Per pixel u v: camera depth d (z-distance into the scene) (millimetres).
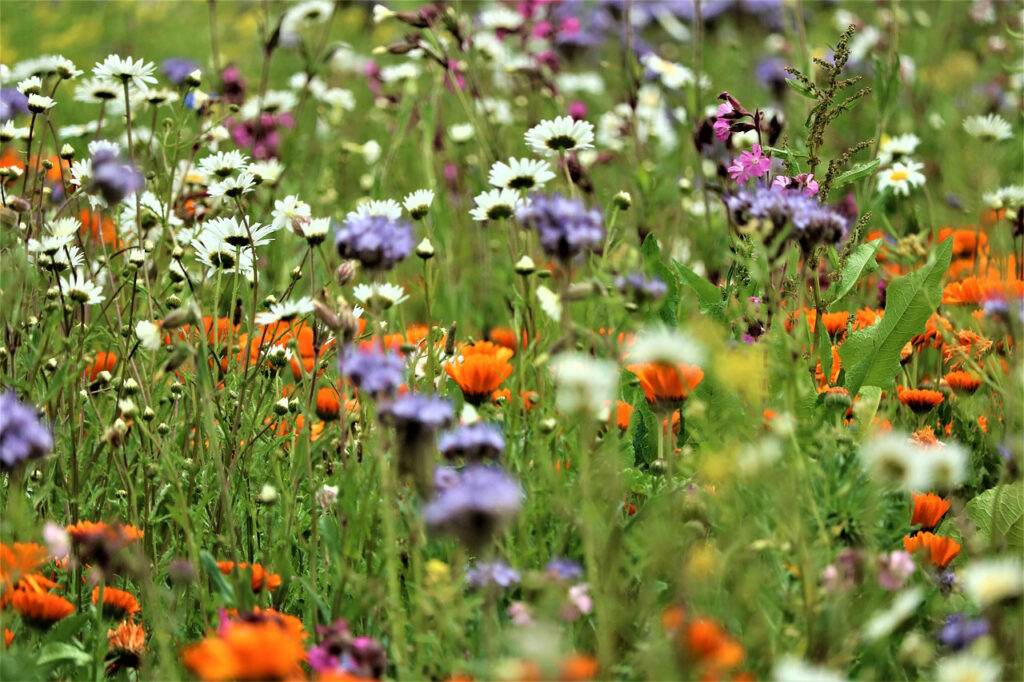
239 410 4281
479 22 10281
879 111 6859
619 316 3457
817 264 4586
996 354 5277
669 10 13844
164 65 9516
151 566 3959
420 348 4586
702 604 3078
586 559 3291
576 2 12719
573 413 3072
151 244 5418
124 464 4301
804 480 3174
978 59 11156
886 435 3621
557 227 3229
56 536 3307
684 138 8477
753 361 3387
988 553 3791
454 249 7883
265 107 8234
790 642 3045
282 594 3580
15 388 4281
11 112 7203
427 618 3365
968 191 7465
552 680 2477
